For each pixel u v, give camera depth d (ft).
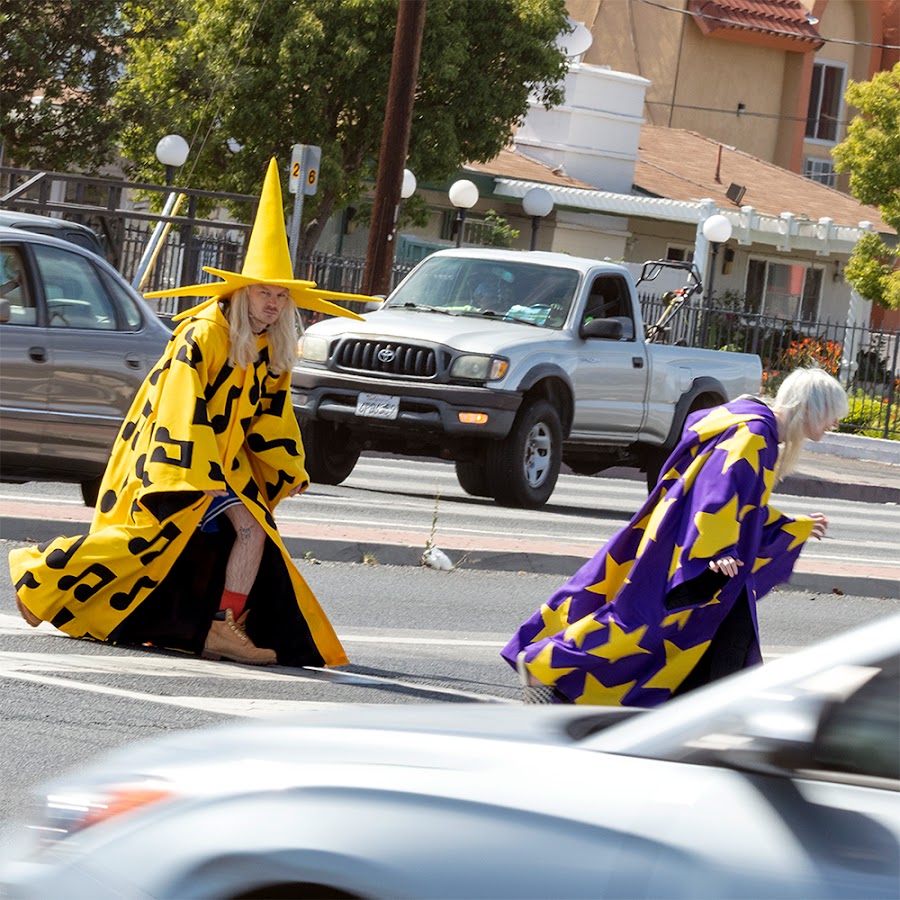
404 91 172.55
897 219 260.21
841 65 432.66
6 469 82.84
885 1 439.63
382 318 116.57
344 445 118.73
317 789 21.39
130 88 254.47
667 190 332.19
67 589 55.88
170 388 54.39
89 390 83.82
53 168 254.27
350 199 258.78
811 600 91.20
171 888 21.31
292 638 57.93
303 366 115.65
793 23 418.72
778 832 19.17
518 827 20.26
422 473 137.59
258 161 253.65
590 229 309.42
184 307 180.45
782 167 418.72
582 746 21.86
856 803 19.38
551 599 48.70
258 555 56.29
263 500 56.85
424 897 19.95
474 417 110.42
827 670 20.89
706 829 19.52
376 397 112.16
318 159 159.63
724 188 346.54
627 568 48.32
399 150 172.96
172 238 188.44
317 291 55.01
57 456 83.30
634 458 128.67
